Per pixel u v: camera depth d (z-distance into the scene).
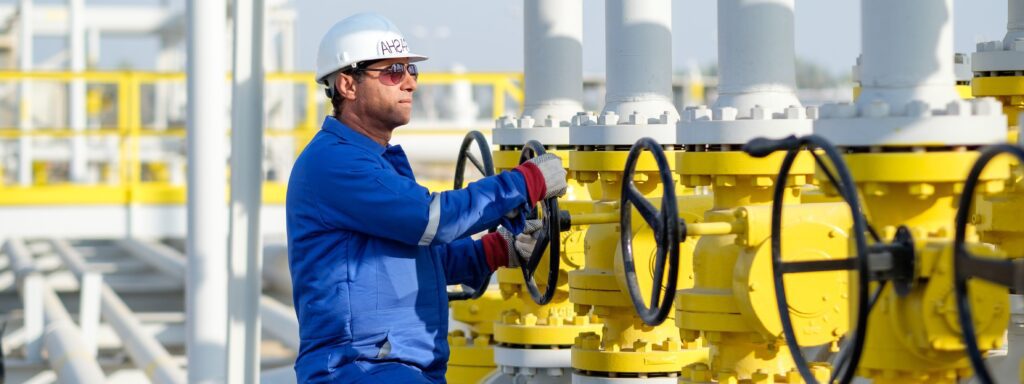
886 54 2.82
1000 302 2.69
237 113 4.67
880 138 2.71
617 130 4.15
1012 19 4.47
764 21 3.53
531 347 4.99
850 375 2.50
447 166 14.78
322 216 3.49
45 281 10.49
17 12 15.54
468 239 3.95
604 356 4.30
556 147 4.86
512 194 3.45
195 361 5.21
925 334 2.67
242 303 4.72
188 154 5.23
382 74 3.60
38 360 8.97
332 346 3.52
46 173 16.58
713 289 3.55
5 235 10.80
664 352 4.25
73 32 14.66
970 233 2.83
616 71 4.27
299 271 3.55
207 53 5.17
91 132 11.47
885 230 2.81
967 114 2.67
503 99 11.54
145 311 12.25
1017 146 2.10
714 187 3.61
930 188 2.72
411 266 3.52
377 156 3.54
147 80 11.45
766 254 3.26
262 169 4.72
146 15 15.67
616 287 4.21
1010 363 3.84
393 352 3.48
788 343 2.78
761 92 3.54
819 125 2.83
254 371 4.73
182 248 13.91
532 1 4.98
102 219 10.93
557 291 4.92
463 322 5.81
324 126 3.64
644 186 4.21
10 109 17.12
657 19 4.25
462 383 5.72
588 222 3.74
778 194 2.75
